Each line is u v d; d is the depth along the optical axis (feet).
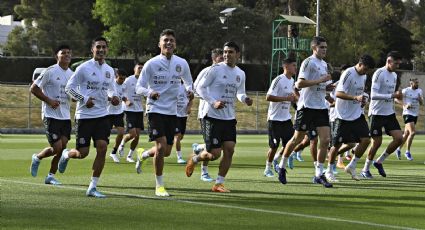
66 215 44.06
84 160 90.53
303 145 81.10
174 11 273.54
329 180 68.69
